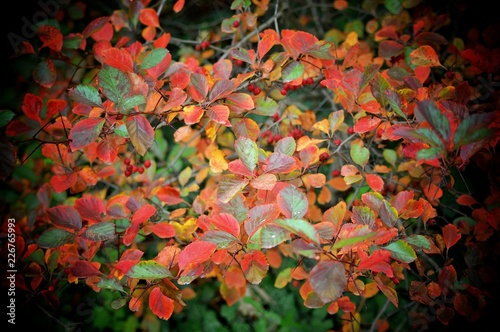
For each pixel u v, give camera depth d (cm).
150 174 107
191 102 81
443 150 67
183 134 92
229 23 98
